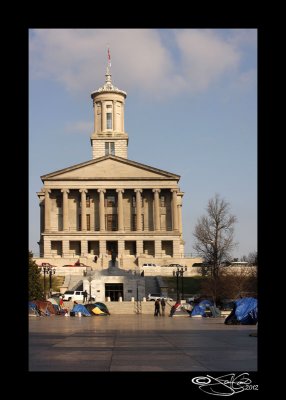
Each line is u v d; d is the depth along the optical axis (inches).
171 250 5615.2
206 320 2127.2
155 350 709.3
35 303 2640.3
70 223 5748.0
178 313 2714.1
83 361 573.3
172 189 5634.8
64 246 5502.0
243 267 3831.2
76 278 4471.0
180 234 5812.0
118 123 6427.2
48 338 969.5
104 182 5634.8
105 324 1676.9
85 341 886.4
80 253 5615.2
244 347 759.1
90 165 5659.5
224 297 3442.4
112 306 3294.8
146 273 4672.7
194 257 5438.0
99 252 5526.6
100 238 5531.5
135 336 1028.5
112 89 6437.0
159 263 5393.7
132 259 5423.2
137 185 5634.8
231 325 1581.0
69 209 5772.6
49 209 5590.6
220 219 4025.6
